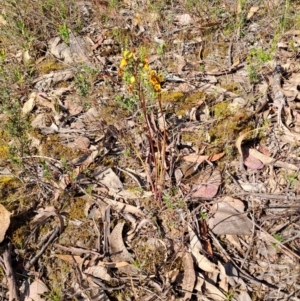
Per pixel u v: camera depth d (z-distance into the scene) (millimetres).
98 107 787
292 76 790
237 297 537
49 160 713
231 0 973
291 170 654
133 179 672
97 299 549
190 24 952
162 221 616
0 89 839
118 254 587
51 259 594
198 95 788
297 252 568
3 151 734
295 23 895
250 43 880
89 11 1028
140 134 708
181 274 559
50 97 824
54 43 942
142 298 546
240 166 670
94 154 709
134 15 998
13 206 656
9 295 562
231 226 597
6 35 971
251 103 753
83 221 630
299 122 715
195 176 664
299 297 529
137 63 555
